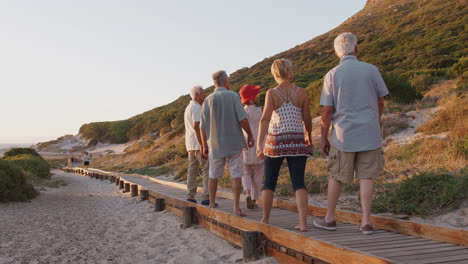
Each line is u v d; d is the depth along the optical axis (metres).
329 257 3.16
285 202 5.98
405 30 48.03
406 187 6.20
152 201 9.47
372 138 3.62
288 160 4.11
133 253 5.01
